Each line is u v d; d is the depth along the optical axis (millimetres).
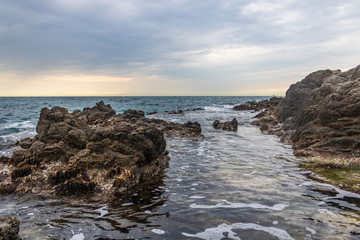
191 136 21641
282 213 6828
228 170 11297
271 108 40812
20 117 37906
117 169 9625
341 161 11820
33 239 5594
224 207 7281
